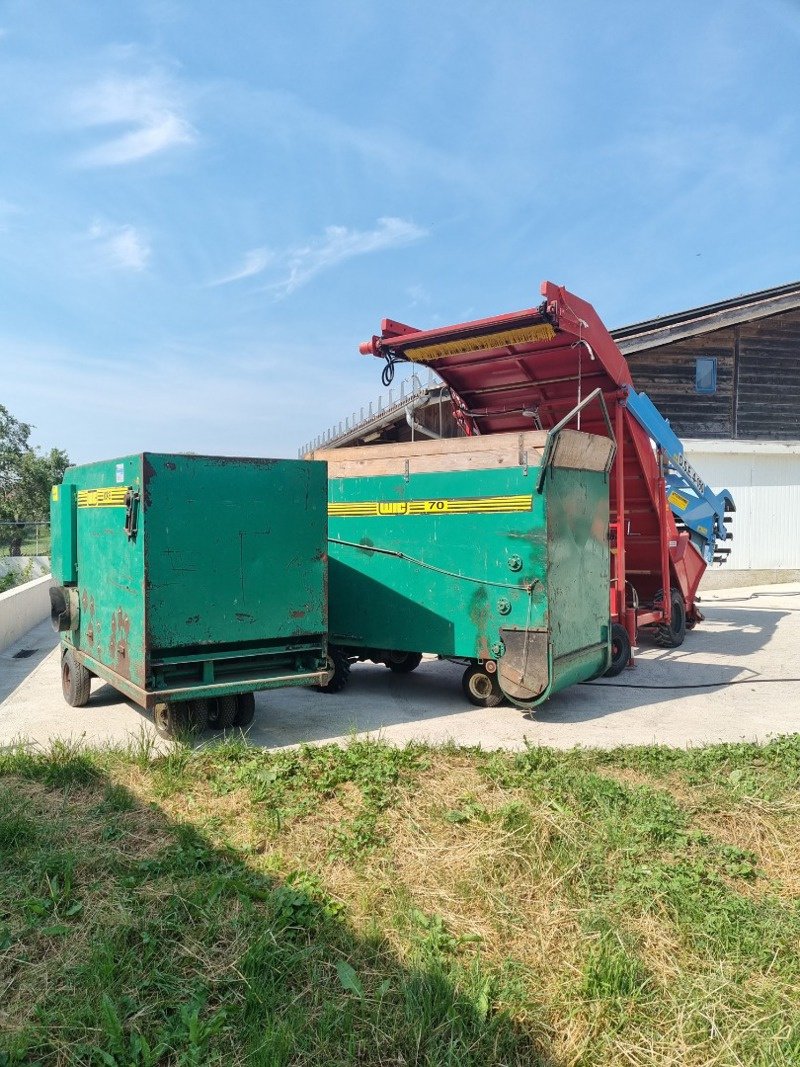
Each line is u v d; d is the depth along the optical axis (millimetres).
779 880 4141
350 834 4457
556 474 7605
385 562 8641
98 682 9516
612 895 3857
